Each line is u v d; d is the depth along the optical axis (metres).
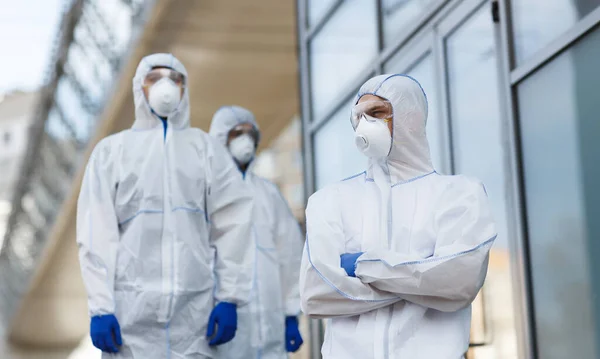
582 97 3.41
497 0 4.13
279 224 4.91
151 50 9.28
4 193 21.17
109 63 9.28
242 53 9.71
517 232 3.91
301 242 4.95
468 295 2.46
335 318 2.63
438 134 4.77
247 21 9.02
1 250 14.39
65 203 11.31
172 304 3.38
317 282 2.56
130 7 8.92
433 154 4.85
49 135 11.30
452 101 4.65
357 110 2.70
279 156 17.44
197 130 3.64
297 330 4.77
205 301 3.48
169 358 3.37
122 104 9.59
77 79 9.93
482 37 4.28
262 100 11.01
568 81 3.51
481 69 4.29
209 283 3.51
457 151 4.59
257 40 9.48
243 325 4.55
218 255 3.56
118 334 3.31
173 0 8.38
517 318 3.89
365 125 2.65
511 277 3.96
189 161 3.53
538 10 3.76
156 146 3.51
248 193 3.63
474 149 4.38
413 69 5.15
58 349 16.95
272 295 4.71
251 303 4.60
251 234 3.59
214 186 3.56
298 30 7.63
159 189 3.46
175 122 3.57
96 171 3.46
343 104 6.37
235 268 3.53
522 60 3.92
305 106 7.36
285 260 4.88
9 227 13.82
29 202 12.87
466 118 4.47
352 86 6.16
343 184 2.77
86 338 16.95
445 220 2.54
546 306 3.70
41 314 15.58
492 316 4.15
